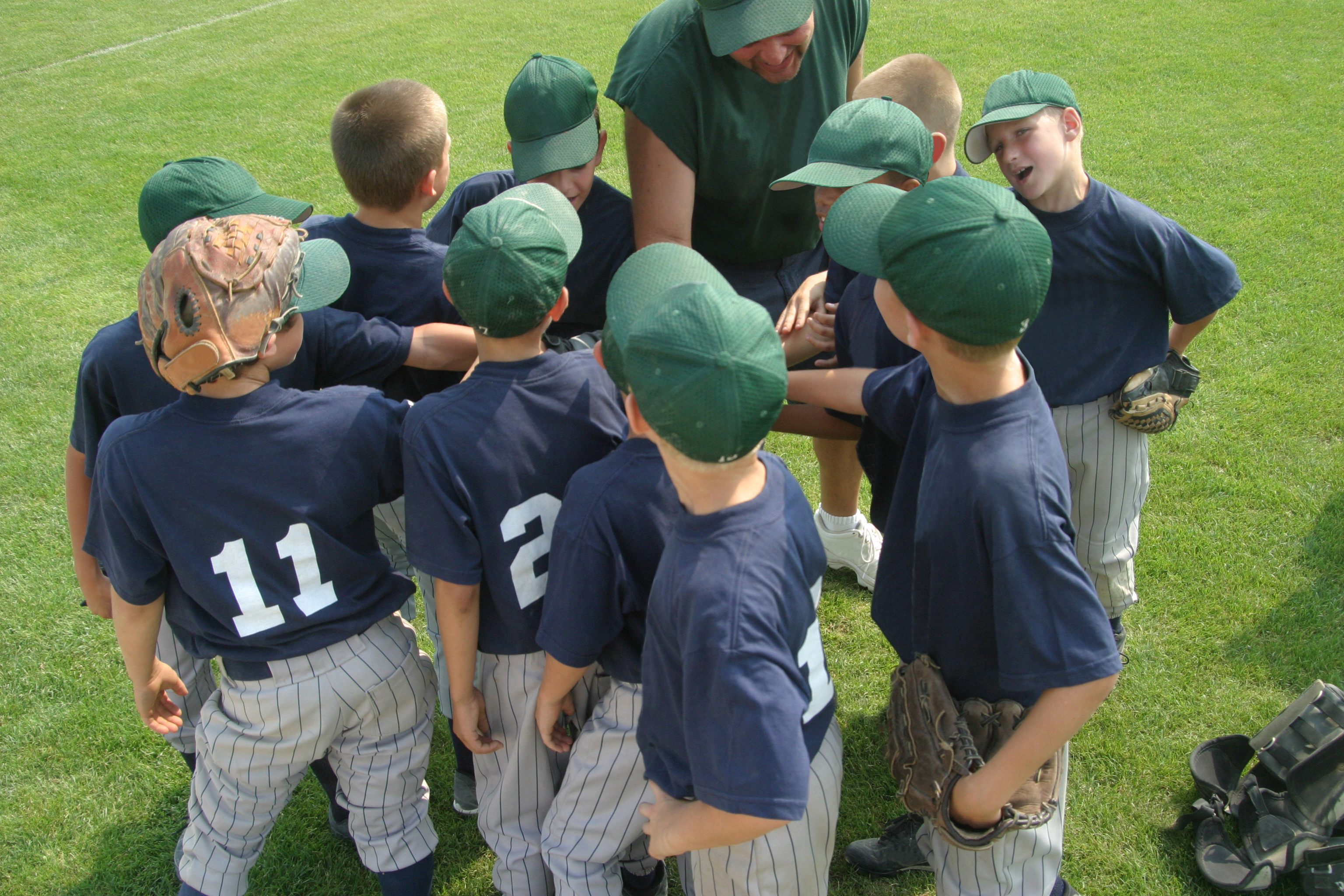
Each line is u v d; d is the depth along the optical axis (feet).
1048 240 4.78
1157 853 8.01
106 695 10.18
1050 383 8.15
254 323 5.91
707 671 4.69
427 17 38.22
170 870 8.41
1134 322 8.05
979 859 5.89
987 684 5.70
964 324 4.69
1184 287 7.91
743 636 4.66
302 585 6.36
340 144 7.85
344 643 6.59
